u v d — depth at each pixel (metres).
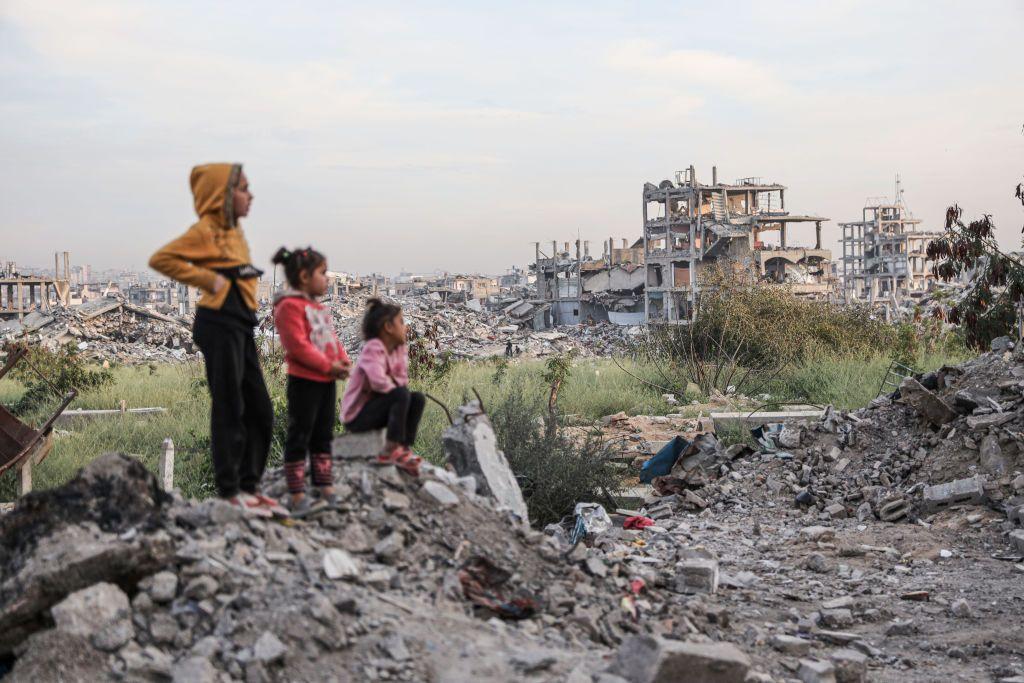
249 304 5.14
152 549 4.47
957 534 9.47
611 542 8.75
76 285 167.00
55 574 4.25
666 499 11.54
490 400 17.97
